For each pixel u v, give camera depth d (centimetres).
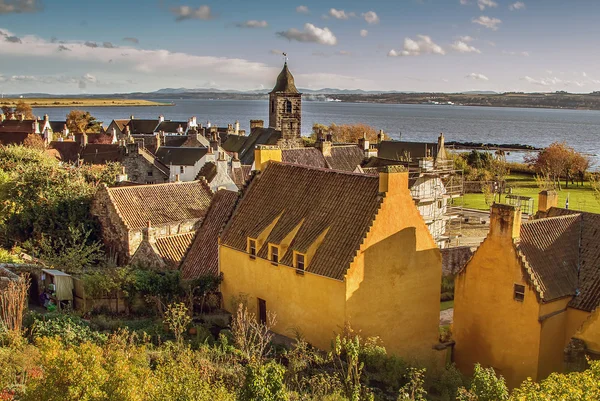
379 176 3941
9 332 3216
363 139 11119
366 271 3812
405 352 4119
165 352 3309
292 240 4112
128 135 14462
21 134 11981
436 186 7706
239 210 4659
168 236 5075
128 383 2267
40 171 6194
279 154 4888
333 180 4272
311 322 3953
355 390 3019
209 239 4947
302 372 3450
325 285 3838
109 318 4053
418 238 4084
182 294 4375
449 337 4497
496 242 4053
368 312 3859
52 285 4219
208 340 3800
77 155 11206
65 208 5825
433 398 3634
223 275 4603
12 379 2777
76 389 2227
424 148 11269
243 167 9638
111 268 4541
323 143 10150
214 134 13825
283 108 12731
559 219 4356
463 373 4294
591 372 2528
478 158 14100
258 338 3888
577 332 3716
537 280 3903
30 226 5888
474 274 4200
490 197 11025
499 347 4072
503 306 4028
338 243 3897
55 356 2359
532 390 2327
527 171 15325
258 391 2512
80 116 19938
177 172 10269
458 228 9206
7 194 6100
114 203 5500
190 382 2408
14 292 3566
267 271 4228
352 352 3259
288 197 4431
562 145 15250
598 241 4253
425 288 4181
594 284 4019
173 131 17750
